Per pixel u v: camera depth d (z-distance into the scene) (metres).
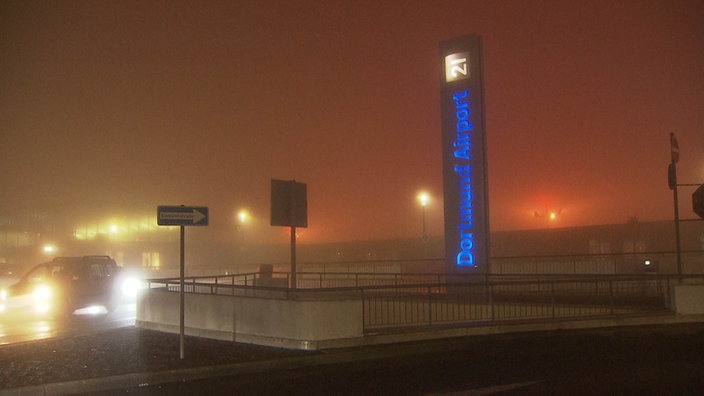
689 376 10.62
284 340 13.80
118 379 11.07
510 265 28.34
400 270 33.97
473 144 22.73
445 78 23.53
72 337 15.87
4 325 20.72
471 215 22.53
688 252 28.16
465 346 14.25
